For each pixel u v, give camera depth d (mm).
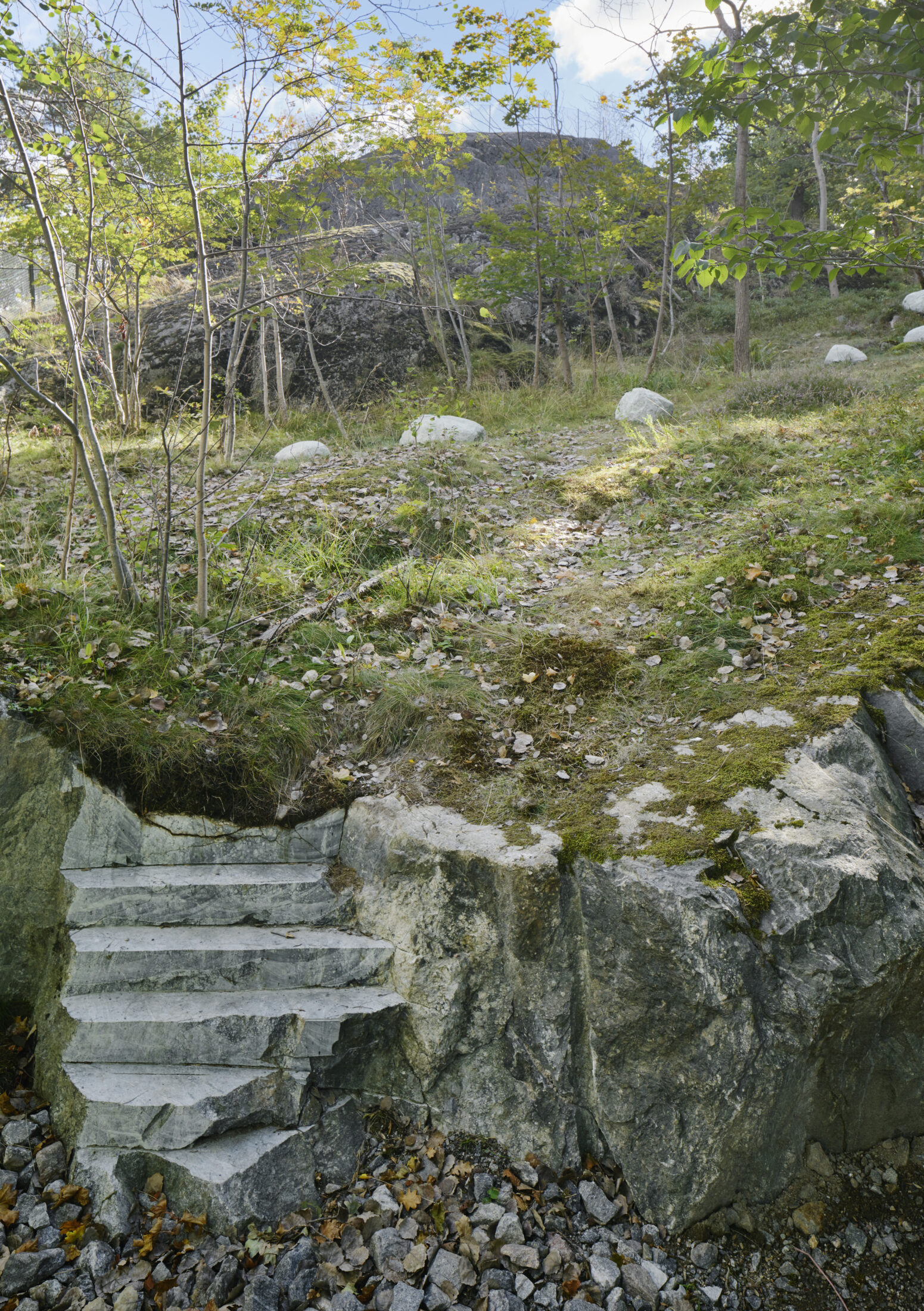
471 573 5121
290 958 2902
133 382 9602
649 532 5926
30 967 3047
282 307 6738
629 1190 2588
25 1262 2266
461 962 2811
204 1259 2326
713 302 18625
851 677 3525
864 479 5914
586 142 17984
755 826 2768
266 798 3328
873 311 16625
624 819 2938
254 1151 2529
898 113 4828
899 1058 2672
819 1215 2539
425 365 14586
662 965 2539
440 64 5312
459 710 3783
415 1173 2617
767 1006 2477
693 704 3689
